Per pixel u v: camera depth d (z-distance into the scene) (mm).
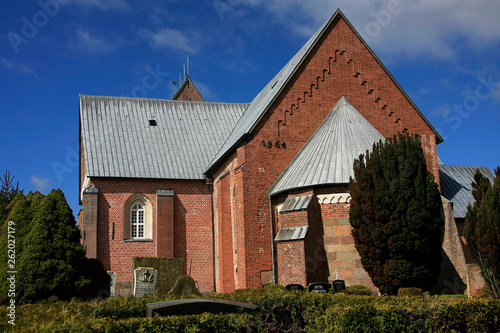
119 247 35500
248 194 30016
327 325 13898
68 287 20781
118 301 15312
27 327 11070
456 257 26500
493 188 19797
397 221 22750
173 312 13117
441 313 14008
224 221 33750
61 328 11000
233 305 13898
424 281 22875
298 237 25922
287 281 26250
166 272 25297
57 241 21141
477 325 14195
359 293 22141
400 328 13602
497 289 19266
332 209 26547
